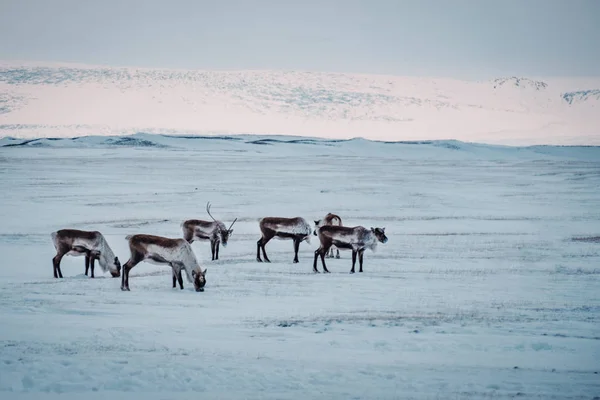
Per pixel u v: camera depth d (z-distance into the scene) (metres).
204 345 49.69
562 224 168.62
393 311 65.44
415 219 176.88
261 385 39.44
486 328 57.00
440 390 39.00
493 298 74.06
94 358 44.66
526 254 117.44
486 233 151.38
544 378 42.09
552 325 58.91
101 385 38.78
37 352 46.22
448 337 53.34
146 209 187.50
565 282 87.00
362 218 177.88
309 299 72.44
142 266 106.50
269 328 56.47
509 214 191.62
